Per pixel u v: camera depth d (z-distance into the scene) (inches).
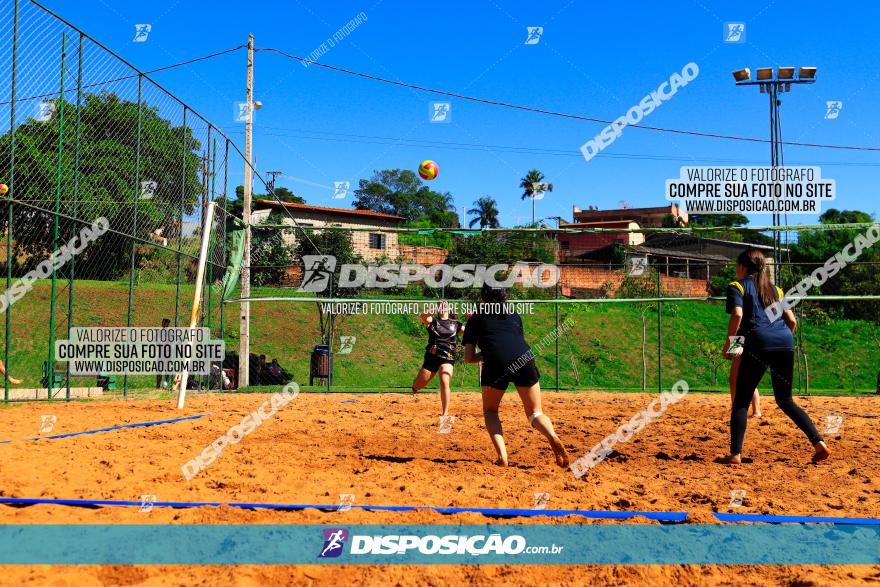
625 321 1168.8
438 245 1266.0
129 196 503.2
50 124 457.1
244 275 756.6
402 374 913.5
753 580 134.2
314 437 308.8
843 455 272.4
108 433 289.7
